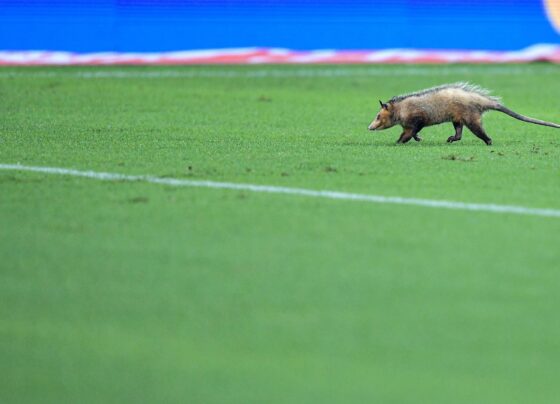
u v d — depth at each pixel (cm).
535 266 2781
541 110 6775
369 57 9225
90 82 7812
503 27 9288
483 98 4991
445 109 4950
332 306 2480
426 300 2517
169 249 2966
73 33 8719
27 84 7606
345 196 3656
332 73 8688
